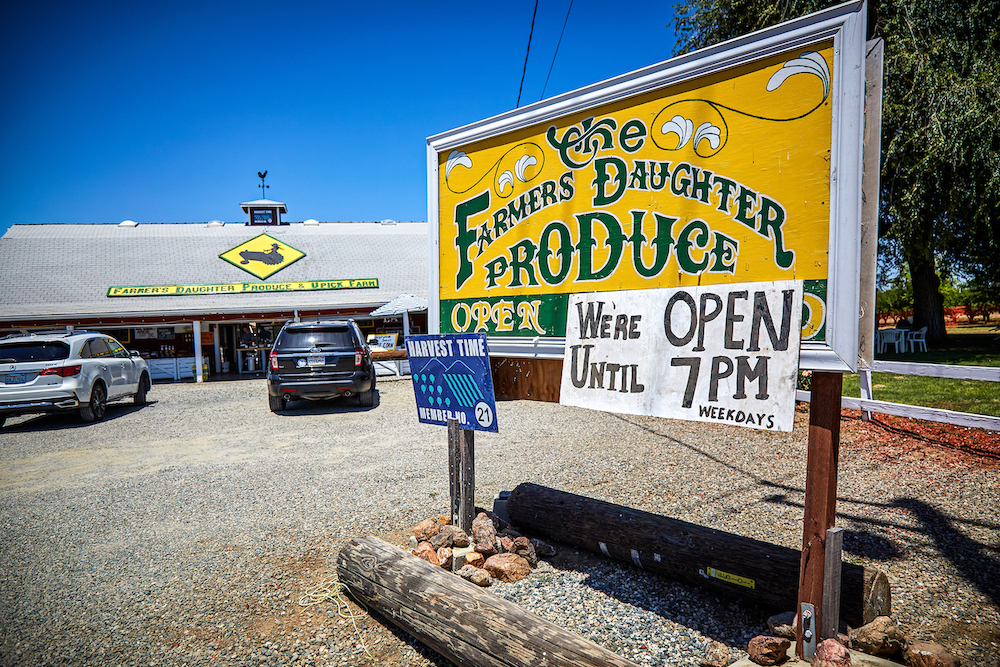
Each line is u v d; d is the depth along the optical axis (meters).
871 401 7.09
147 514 4.74
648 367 2.86
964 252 16.70
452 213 4.08
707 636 2.69
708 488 4.82
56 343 9.48
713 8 11.62
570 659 2.11
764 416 2.40
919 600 2.95
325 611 3.04
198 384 16.95
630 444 6.58
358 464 6.19
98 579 3.50
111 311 18.92
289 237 26.88
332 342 10.21
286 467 6.18
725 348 2.57
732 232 2.71
